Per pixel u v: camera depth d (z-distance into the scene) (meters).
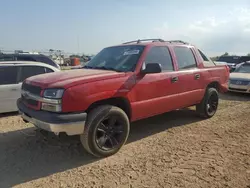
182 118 6.34
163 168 3.63
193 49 5.87
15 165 3.74
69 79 3.75
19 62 6.94
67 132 3.55
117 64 4.66
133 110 4.33
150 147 4.44
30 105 3.96
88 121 3.76
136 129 5.46
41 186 3.17
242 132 5.25
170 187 3.13
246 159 3.91
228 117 6.51
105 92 3.86
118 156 4.07
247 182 3.22
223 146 4.46
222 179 3.30
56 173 3.51
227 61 21.45
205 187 3.12
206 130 5.40
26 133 5.15
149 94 4.54
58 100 3.49
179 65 5.30
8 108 6.54
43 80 3.90
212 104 6.36
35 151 4.26
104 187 3.14
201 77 5.77
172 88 5.00
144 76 4.45
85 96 3.64
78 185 3.19
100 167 3.68
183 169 3.60
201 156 4.04
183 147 4.43
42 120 3.59
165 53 5.09
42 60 10.75
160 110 4.86
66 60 29.95
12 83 6.58
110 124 4.02
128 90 4.18
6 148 4.38
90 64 5.17
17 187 3.15
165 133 5.20
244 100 9.20
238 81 10.13
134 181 3.28
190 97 5.53
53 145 4.53
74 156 4.07
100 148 3.90
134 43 5.21
